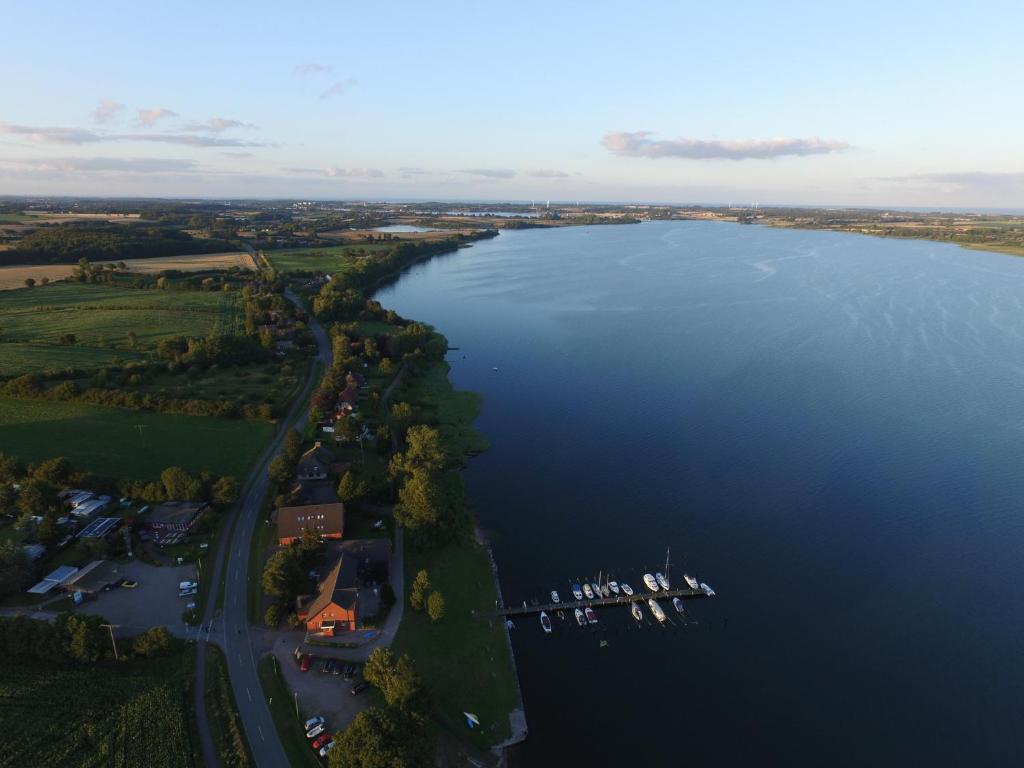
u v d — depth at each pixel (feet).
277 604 301.22
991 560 368.27
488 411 581.12
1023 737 258.78
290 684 263.49
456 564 353.10
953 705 274.16
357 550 337.11
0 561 310.24
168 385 592.60
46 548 342.85
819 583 350.84
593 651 305.12
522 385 648.79
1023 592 342.64
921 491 438.81
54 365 615.16
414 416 512.22
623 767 244.22
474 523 399.24
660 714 269.44
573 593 341.62
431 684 270.87
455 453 489.26
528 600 336.08
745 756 250.16
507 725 259.19
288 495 393.29
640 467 474.49
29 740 229.45
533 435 529.04
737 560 370.12
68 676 261.24
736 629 319.06
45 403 534.37
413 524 355.97
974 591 343.67
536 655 302.25
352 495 389.19
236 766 226.79
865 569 361.71
